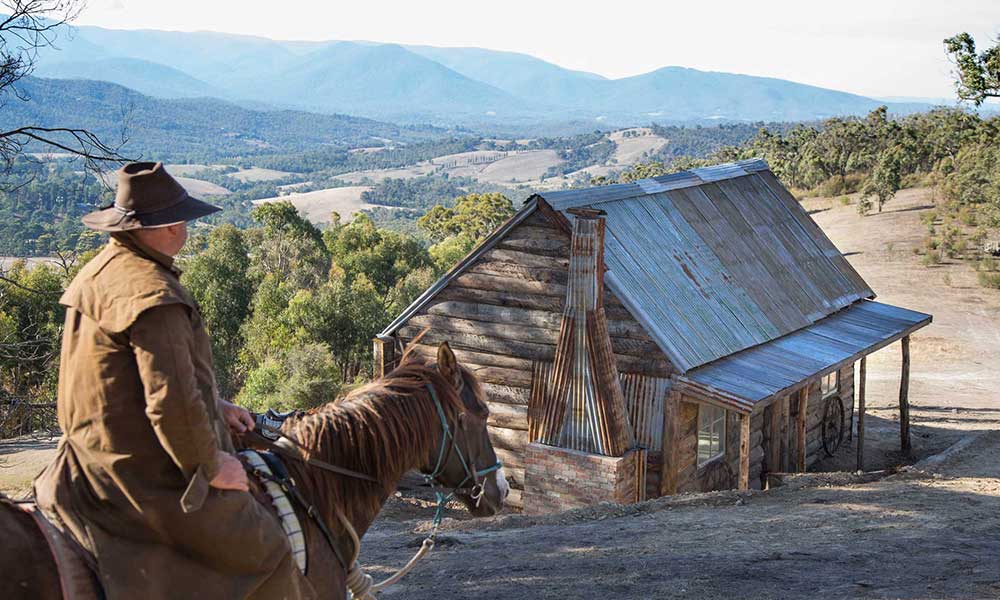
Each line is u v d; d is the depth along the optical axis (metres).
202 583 3.48
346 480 4.39
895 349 36.06
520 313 17.55
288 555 3.78
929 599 7.45
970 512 11.62
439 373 4.84
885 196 68.12
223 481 3.43
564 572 9.12
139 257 3.40
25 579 3.00
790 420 20.67
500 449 17.77
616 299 16.42
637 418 16.16
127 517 3.37
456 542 11.18
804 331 20.14
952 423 25.86
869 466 21.97
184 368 3.25
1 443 22.09
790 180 98.00
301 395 35.72
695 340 16.77
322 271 70.25
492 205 142.12
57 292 13.80
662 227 19.53
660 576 8.67
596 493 15.15
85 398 3.29
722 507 12.80
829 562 9.02
